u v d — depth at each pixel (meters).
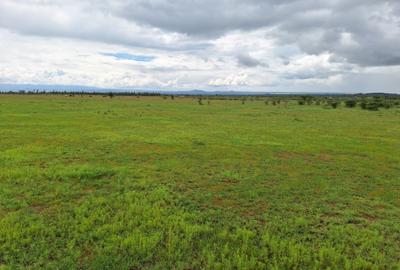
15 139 16.30
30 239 5.46
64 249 5.25
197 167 11.42
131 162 11.95
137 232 5.90
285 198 8.25
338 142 18.25
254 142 17.45
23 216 6.50
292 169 11.54
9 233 5.64
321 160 13.30
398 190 9.21
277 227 6.39
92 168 10.43
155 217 6.63
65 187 8.48
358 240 5.84
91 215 6.59
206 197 8.16
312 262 5.07
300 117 36.31
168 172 10.61
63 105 47.22
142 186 8.84
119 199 7.66
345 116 39.34
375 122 31.66
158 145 15.70
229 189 8.91
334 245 5.71
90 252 5.23
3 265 4.69
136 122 26.36
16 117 27.34
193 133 20.47
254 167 11.70
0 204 7.11
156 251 5.27
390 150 15.98
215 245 5.49
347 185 9.61
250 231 6.02
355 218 6.94
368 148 16.39
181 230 6.15
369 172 11.30
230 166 11.74
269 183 9.62
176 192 8.46
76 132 19.48
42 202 7.37
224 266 4.86
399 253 5.44
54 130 20.06
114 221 6.42
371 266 4.96
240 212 7.23
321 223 6.69
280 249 5.39
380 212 7.41
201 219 6.65
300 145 16.91
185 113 38.75
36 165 10.89
